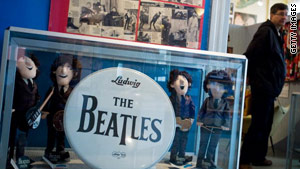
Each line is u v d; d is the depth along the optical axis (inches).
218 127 39.9
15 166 33.6
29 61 33.7
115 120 35.6
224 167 39.7
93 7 48.6
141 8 50.2
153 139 36.6
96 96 35.4
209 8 53.6
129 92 36.3
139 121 36.2
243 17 159.5
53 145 35.0
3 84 32.2
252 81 84.3
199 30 52.8
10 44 32.7
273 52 80.5
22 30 32.9
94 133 34.9
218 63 39.3
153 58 37.4
